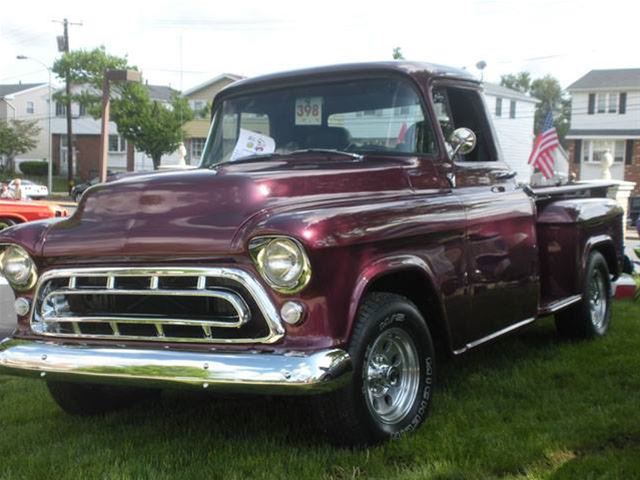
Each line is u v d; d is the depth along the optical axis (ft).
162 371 11.46
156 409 15.57
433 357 13.69
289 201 12.16
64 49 155.84
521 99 152.87
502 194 16.35
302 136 16.10
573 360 18.35
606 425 13.41
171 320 11.78
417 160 14.79
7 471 12.13
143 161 198.49
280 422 14.28
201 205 12.02
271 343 11.31
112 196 12.88
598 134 152.87
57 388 14.66
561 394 15.56
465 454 12.15
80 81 156.56
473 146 15.39
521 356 18.97
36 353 12.58
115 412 15.53
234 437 13.51
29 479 11.77
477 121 16.92
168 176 12.77
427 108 15.17
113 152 202.80
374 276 12.07
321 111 15.97
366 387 12.07
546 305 18.29
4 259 13.37
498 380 16.66
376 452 12.21
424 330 13.39
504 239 16.05
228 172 12.72
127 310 12.36
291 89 16.39
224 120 17.30
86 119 207.92
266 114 16.60
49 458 12.64
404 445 12.46
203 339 11.67
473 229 14.88
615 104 152.97
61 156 212.23
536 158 52.39
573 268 19.24
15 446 13.42
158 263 11.93
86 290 12.39
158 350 11.75
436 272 13.70
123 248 12.04
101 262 12.42
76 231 12.73
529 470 11.53
